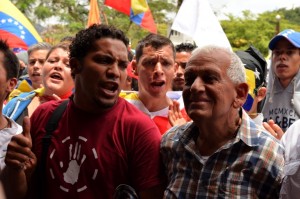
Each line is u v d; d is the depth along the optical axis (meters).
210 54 2.88
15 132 3.31
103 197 3.07
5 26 7.00
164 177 3.14
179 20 7.21
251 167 2.85
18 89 5.89
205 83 2.87
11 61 3.31
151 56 4.21
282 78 4.74
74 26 17.11
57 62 4.73
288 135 3.09
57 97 4.31
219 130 2.93
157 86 4.23
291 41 4.66
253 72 4.34
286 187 2.87
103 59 3.08
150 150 3.10
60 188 3.11
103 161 3.07
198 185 2.92
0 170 3.17
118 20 17.20
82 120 3.16
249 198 2.84
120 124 3.13
